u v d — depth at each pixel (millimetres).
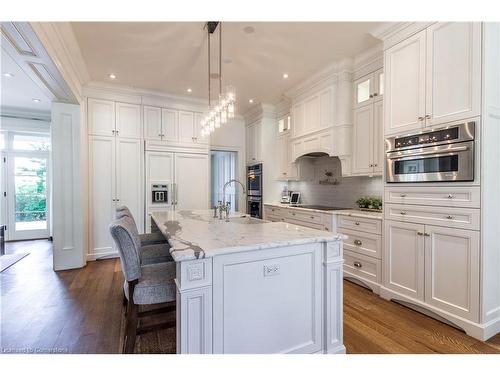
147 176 4426
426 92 2258
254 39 2846
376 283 2803
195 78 3867
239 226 2152
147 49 3027
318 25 2590
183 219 2656
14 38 2000
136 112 4375
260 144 5164
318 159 4613
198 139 4852
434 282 2234
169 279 1724
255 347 1520
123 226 1641
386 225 2656
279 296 1598
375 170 3119
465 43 1997
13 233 5676
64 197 3699
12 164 5668
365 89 3330
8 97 4535
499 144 2014
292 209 4230
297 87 4176
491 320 1995
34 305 2588
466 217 2016
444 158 2125
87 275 3459
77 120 3736
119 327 2186
